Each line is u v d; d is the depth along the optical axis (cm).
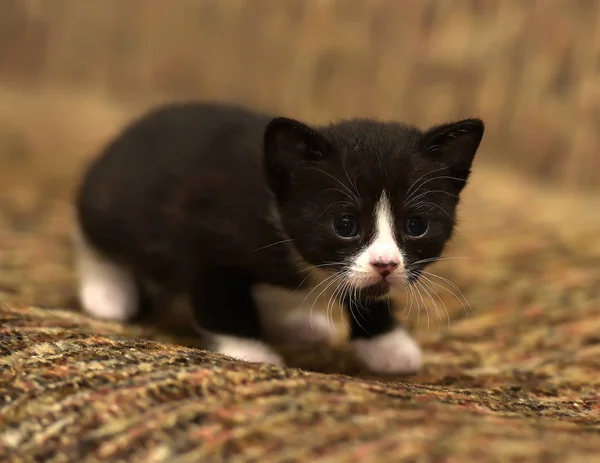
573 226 59
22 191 63
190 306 41
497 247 54
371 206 37
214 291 40
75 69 96
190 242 41
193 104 46
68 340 34
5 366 32
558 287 48
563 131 75
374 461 27
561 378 38
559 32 75
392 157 38
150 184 43
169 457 28
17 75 96
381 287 38
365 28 83
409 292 40
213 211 40
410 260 38
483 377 38
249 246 39
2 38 95
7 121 80
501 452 27
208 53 90
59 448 29
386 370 39
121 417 29
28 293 45
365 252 37
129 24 94
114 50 95
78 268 48
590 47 74
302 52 85
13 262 50
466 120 39
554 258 52
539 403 34
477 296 47
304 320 43
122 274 46
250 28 88
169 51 92
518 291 48
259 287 41
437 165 39
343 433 28
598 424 31
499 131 77
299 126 38
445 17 79
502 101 77
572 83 75
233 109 45
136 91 94
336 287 39
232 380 31
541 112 76
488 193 68
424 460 27
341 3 83
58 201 62
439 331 44
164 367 32
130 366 32
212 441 28
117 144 46
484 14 78
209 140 43
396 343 40
